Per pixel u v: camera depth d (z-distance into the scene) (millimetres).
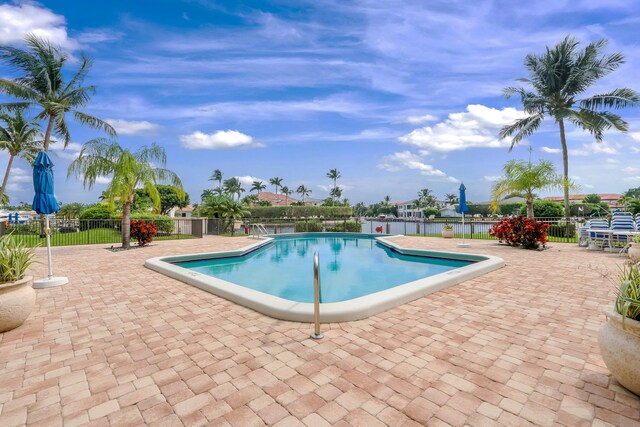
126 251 11305
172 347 3219
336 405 2225
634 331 2162
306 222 22109
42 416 2145
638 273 2545
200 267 9586
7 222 17344
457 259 9500
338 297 6375
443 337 3389
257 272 8867
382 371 2688
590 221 11703
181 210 57344
